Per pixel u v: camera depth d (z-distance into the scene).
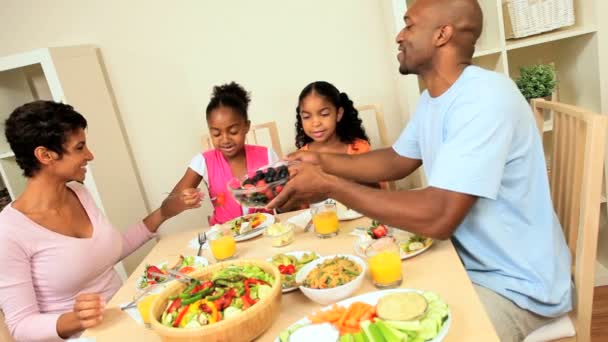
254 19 2.34
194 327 0.80
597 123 1.05
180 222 2.59
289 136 2.48
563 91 2.16
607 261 2.10
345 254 1.15
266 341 0.85
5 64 2.03
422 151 1.29
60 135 1.27
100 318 1.05
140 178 2.55
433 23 1.07
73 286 1.35
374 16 2.31
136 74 2.43
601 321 1.81
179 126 2.49
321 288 0.93
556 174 1.38
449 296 0.89
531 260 1.11
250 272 0.96
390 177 1.50
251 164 1.86
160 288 1.09
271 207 1.13
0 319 1.21
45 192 1.33
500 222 1.10
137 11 2.35
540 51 2.18
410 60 1.13
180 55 2.39
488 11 1.97
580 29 1.85
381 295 0.86
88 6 2.35
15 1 2.36
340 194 1.07
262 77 2.41
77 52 2.19
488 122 0.99
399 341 0.70
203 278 0.98
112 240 1.45
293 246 1.28
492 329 0.77
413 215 1.00
